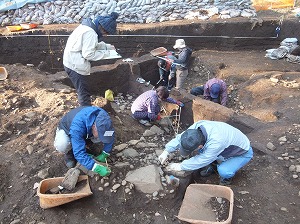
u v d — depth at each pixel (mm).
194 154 3584
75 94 5285
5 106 4867
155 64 7129
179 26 7973
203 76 7598
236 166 3648
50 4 8297
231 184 3820
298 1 9062
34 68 6660
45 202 3279
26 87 5500
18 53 7406
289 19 8234
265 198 3623
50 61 7664
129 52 7988
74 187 3449
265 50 8469
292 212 3469
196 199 3385
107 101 5000
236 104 6324
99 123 3232
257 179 3898
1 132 4324
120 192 3533
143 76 7016
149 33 7867
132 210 3498
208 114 5281
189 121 5645
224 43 8344
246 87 6543
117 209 3482
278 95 5891
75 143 3279
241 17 8484
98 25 4145
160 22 8234
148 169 3760
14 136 4355
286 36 8320
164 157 3689
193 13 8547
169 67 6863
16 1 8094
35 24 7559
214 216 3264
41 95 5176
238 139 3502
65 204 3449
